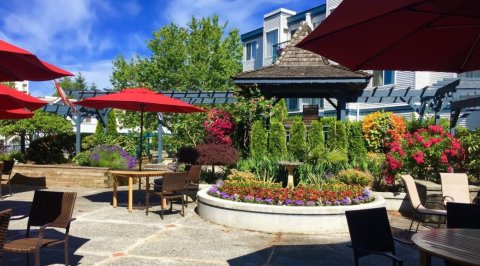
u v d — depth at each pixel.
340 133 13.16
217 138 12.84
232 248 6.17
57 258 5.48
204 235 6.94
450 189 7.80
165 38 28.00
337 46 3.16
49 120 19.73
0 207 9.34
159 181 10.62
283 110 17.03
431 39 3.49
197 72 27.36
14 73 4.14
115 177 9.37
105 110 18.44
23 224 7.58
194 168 9.48
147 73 27.78
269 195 7.75
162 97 9.28
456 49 3.71
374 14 2.30
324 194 7.82
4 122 19.97
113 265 5.24
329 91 13.84
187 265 5.32
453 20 3.16
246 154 13.74
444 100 14.41
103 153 13.55
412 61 3.81
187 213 8.89
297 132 13.52
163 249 6.04
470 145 9.90
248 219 7.42
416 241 3.46
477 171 10.03
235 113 14.11
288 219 7.22
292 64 14.15
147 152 20.97
